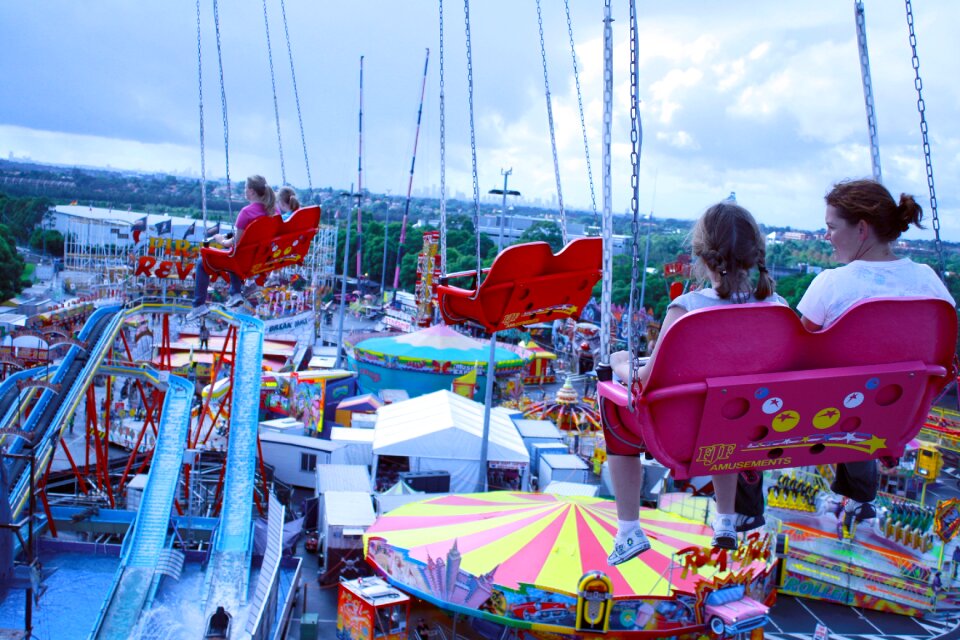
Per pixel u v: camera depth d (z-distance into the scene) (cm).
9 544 2956
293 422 5994
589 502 3934
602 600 3083
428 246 10456
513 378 8556
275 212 2052
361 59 10194
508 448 5184
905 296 573
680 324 539
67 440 6194
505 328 1441
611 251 646
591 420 6556
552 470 5278
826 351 566
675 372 552
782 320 553
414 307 13200
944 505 4369
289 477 5331
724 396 552
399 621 3256
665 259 8712
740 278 595
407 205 12525
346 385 7038
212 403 6109
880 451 605
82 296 7344
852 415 581
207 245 2047
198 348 8350
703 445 572
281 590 3716
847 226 630
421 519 3866
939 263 641
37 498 4234
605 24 659
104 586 3606
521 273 1377
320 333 12212
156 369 4903
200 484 4859
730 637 3048
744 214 595
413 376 8300
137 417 6538
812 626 3953
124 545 3891
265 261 2058
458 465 5041
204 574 3847
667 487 5138
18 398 3872
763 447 583
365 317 14988
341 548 3984
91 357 4456
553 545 3444
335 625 3597
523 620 3166
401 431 5269
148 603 3522
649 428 565
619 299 9106
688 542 3588
